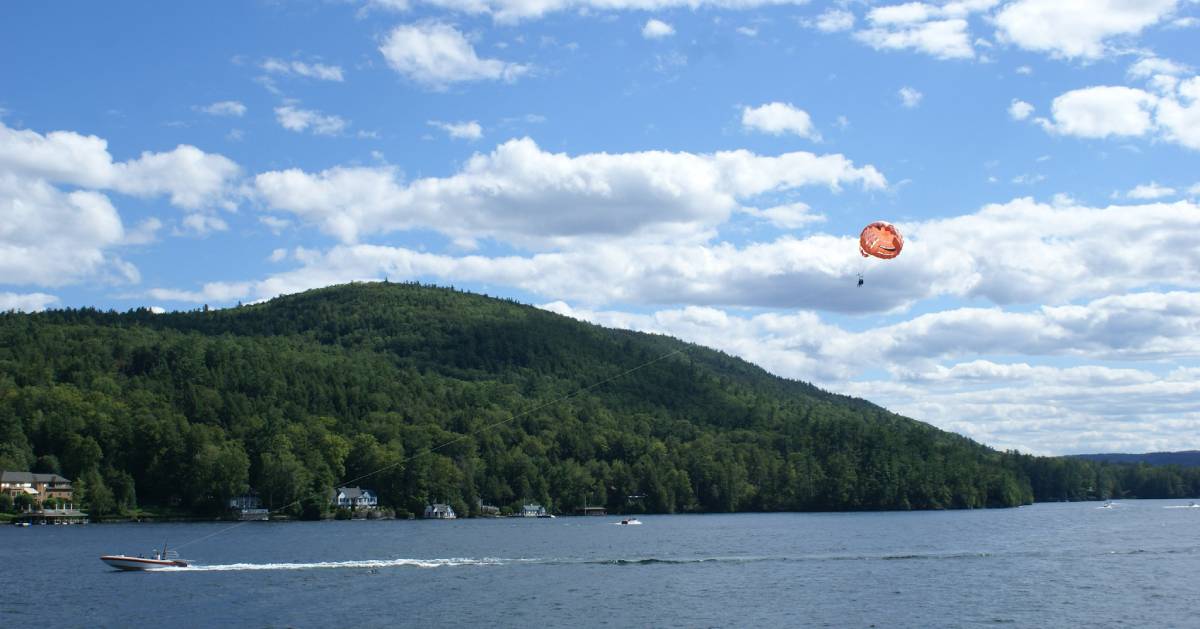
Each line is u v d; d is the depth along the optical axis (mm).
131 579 102750
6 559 126500
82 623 78312
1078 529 197875
